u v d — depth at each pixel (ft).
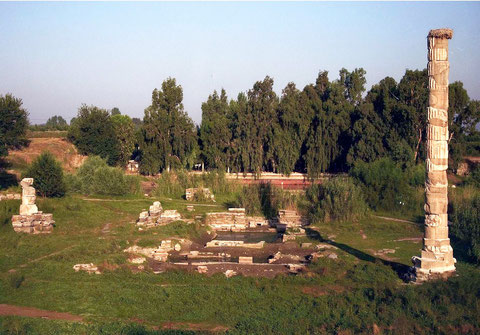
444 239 70.59
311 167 206.18
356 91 251.60
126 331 52.85
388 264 79.92
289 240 103.81
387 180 134.10
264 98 215.10
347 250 90.63
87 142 224.33
